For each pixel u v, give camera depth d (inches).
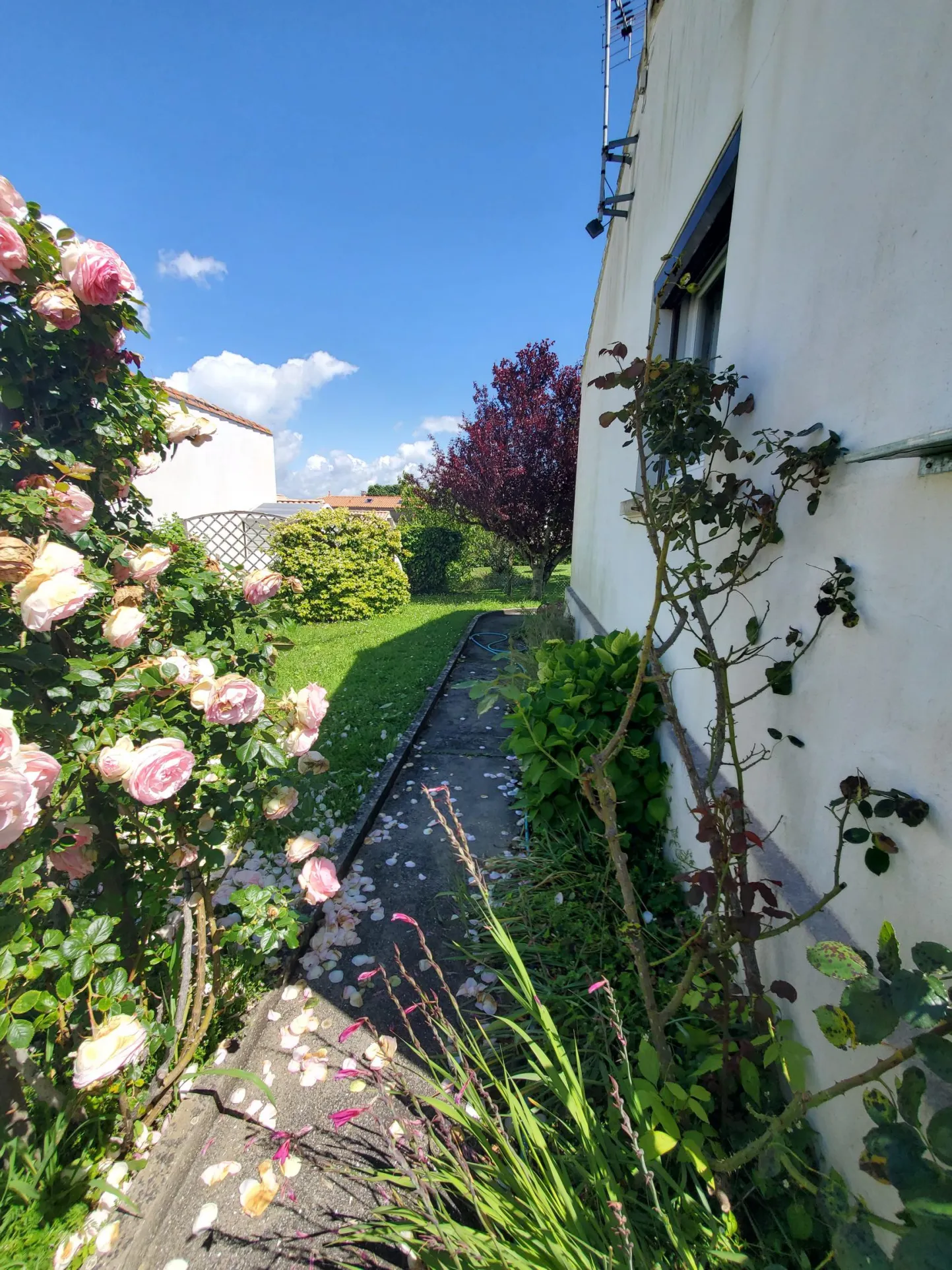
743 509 60.2
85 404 58.0
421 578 500.1
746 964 52.7
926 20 37.7
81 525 50.6
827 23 51.5
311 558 346.9
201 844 59.2
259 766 64.3
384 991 77.1
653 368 63.6
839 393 49.0
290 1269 48.9
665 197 116.6
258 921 64.9
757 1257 43.2
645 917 82.7
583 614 224.2
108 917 50.8
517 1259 37.6
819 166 53.0
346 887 97.7
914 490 39.0
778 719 58.7
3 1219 48.6
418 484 646.5
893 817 40.2
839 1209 34.6
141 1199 51.9
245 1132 59.9
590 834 99.9
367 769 140.5
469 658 261.4
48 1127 53.0
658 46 121.1
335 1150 57.6
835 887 41.2
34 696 49.3
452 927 88.8
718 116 85.2
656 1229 43.2
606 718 106.9
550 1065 49.2
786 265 59.4
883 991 29.0
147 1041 55.9
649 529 61.4
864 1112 41.8
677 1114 50.3
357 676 225.6
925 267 38.0
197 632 63.8
